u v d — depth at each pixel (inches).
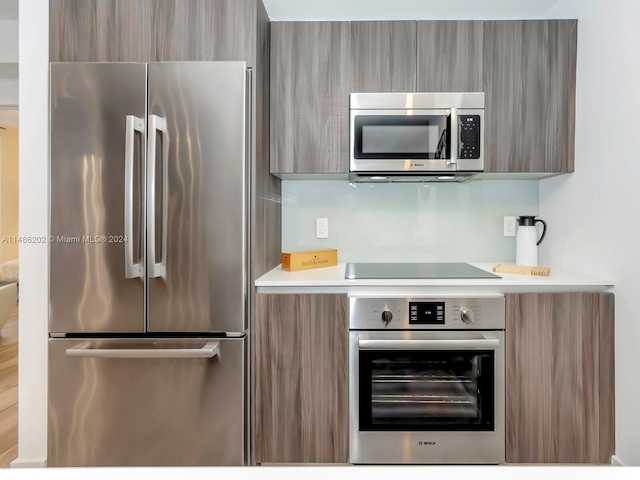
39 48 73.0
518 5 88.7
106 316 66.3
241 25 69.7
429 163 77.7
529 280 69.9
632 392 65.6
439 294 70.3
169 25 70.3
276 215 90.1
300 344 70.2
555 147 78.8
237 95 65.2
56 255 66.2
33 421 74.8
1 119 225.5
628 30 65.0
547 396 69.9
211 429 66.9
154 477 18.8
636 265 64.4
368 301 69.6
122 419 67.0
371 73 78.1
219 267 66.1
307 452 70.8
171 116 65.2
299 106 78.5
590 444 70.0
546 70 78.2
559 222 86.2
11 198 249.0
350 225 96.7
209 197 65.6
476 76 78.0
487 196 96.2
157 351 63.4
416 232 96.7
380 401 71.0
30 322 74.5
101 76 65.2
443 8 89.5
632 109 64.6
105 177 65.5
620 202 67.5
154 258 64.6
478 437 70.0
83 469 19.3
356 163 77.9
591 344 69.8
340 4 88.3
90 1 70.6
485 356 69.1
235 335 67.0
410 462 70.6
